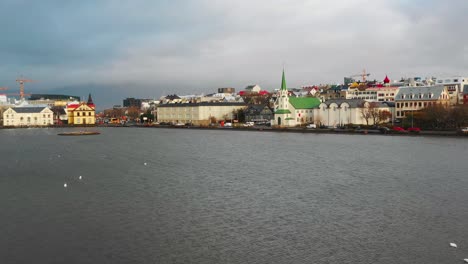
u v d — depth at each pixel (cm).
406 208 7100
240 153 14625
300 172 10525
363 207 7200
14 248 5481
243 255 5216
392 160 12219
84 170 11188
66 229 6178
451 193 8081
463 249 5306
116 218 6681
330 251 5309
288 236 5834
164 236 5872
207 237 5822
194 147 17038
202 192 8394
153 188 8800
